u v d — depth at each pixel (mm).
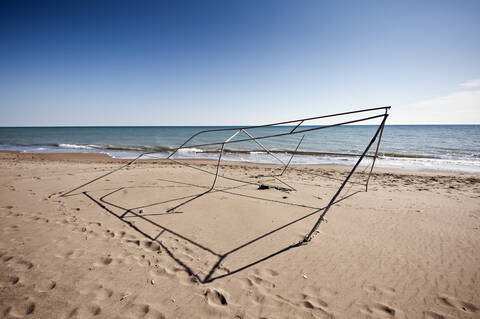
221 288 2430
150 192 5828
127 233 3645
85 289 2320
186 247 3266
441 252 3201
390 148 22344
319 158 16797
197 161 15109
